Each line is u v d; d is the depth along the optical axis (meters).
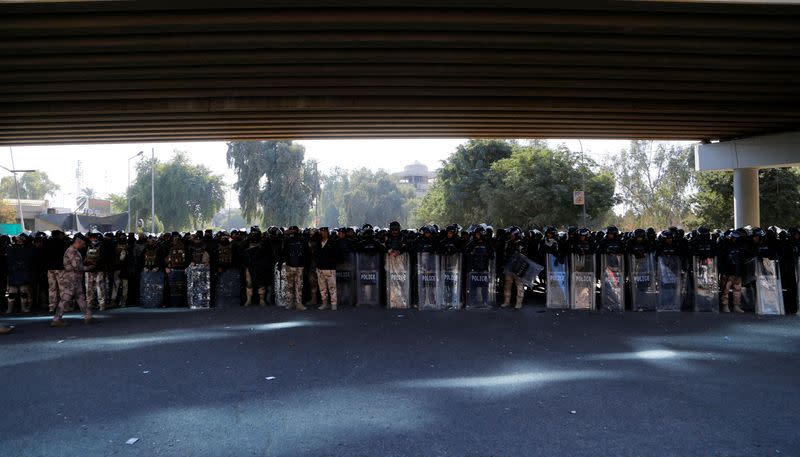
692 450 4.62
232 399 6.07
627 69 12.82
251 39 10.50
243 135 20.33
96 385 6.69
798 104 16.83
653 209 45.94
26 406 5.90
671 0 9.20
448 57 11.59
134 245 14.44
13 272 12.88
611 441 4.81
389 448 4.67
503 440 4.84
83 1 8.85
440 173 46.22
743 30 10.41
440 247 12.74
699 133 21.80
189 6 9.20
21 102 15.38
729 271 12.00
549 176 37.03
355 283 13.37
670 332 9.81
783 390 6.28
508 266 12.77
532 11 9.84
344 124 18.55
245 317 11.70
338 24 9.90
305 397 6.11
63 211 82.19
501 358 7.88
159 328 10.57
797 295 12.01
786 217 33.75
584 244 12.62
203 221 74.12
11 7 9.03
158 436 5.00
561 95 14.91
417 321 11.02
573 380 6.72
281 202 61.03
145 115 16.44
